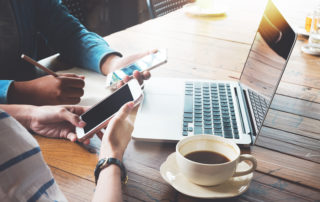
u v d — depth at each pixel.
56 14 1.27
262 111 0.70
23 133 0.34
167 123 0.73
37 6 1.27
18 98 0.88
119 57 1.12
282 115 0.83
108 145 0.54
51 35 1.25
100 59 1.06
